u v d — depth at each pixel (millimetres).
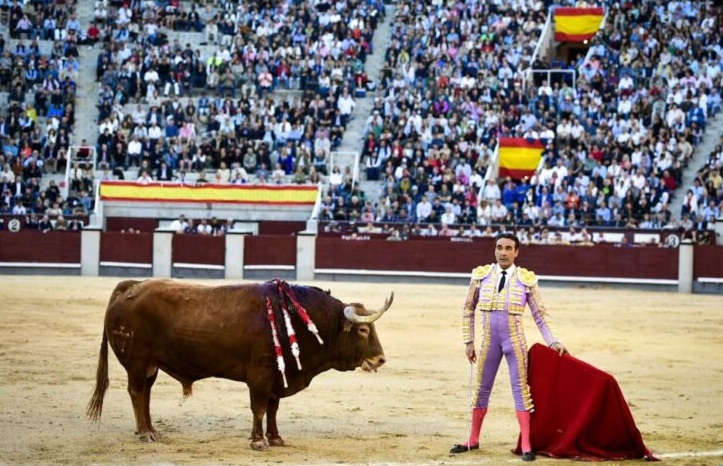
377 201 39438
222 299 11422
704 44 42719
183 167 40594
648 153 37875
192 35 46375
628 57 42094
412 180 38781
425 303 28547
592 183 37219
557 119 40094
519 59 42812
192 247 37375
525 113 40094
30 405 13375
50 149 40688
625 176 37125
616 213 36469
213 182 40125
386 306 11281
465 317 11445
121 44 44562
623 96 40719
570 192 37031
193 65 43531
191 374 11531
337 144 41156
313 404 13906
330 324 11492
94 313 24125
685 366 17984
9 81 43406
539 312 11203
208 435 11914
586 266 35531
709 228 35812
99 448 11156
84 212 39219
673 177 37250
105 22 46625
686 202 36312
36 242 37312
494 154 39156
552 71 42000
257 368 11203
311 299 11492
